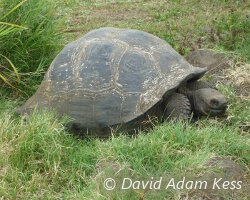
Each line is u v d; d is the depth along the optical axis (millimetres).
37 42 6273
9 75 6074
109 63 5207
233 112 5500
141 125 5055
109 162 4551
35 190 4406
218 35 7312
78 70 5297
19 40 6078
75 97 5219
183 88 5461
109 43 5336
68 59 5445
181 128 4820
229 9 8656
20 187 4379
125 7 9461
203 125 5191
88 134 5219
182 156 4574
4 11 6090
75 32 8047
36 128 4770
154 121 5098
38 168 4637
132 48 5289
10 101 5969
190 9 8961
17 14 6145
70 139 5066
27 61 6305
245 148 4754
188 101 5172
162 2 9609
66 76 5355
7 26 6059
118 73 5137
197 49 7016
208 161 4477
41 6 6430
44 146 4691
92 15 9016
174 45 7344
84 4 9547
